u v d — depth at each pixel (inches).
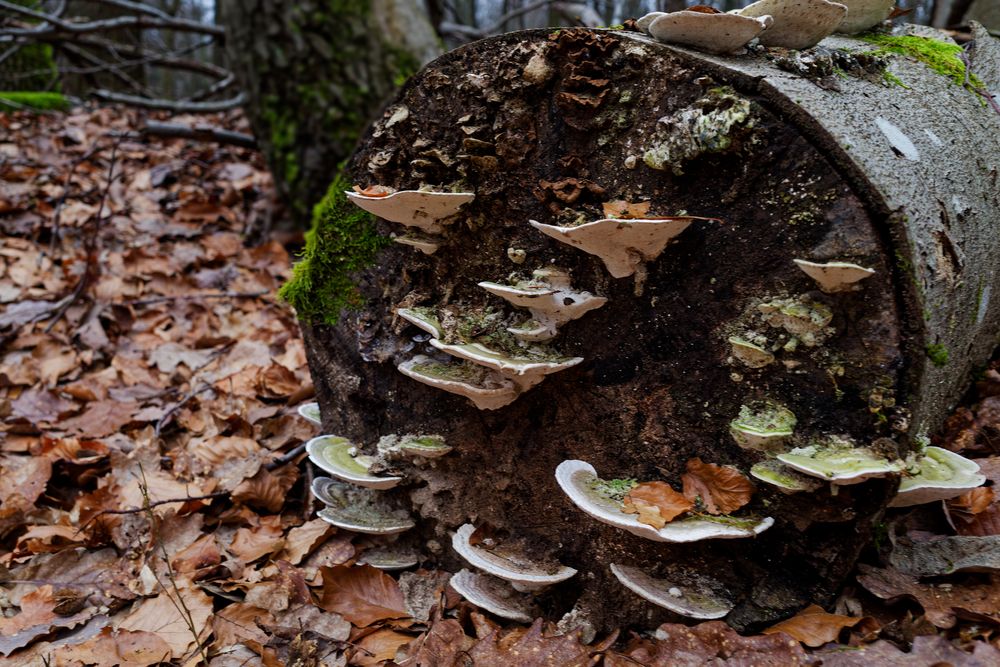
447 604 88.2
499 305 86.0
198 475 120.4
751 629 73.5
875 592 73.3
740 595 75.2
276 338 171.3
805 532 71.1
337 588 89.7
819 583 72.4
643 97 72.6
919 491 68.9
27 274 190.9
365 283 99.3
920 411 66.5
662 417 77.9
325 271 102.4
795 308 66.4
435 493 94.0
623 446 81.1
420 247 87.6
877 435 65.7
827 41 86.9
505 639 76.7
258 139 223.1
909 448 66.4
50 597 92.8
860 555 78.2
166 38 711.7
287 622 86.7
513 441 88.2
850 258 63.5
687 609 72.4
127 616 90.4
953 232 71.7
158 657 82.1
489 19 649.6
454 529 93.9
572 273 80.0
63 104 358.6
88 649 82.7
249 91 215.3
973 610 71.0
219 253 214.2
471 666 74.3
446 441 92.7
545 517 87.2
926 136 75.5
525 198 81.9
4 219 216.2
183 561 98.5
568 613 82.2
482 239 86.2
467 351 76.3
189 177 258.7
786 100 63.7
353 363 101.7
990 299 87.9
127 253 198.5
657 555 78.3
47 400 144.8
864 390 65.6
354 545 99.7
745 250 69.3
